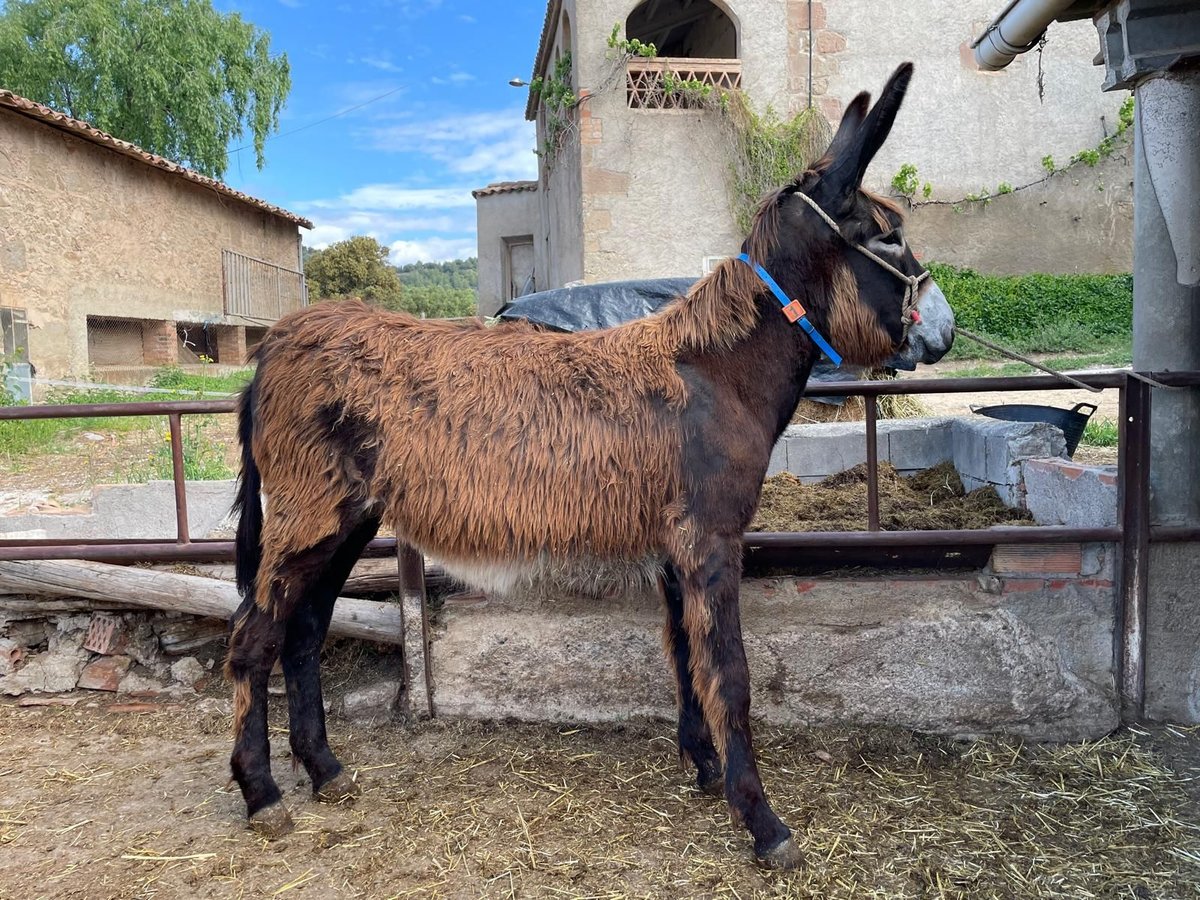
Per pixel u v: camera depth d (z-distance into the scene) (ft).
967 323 44.73
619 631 10.44
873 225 8.13
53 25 57.77
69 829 8.66
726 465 7.88
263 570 8.50
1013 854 8.00
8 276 35.68
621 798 9.08
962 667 10.15
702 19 56.34
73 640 12.10
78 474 24.21
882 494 14.19
